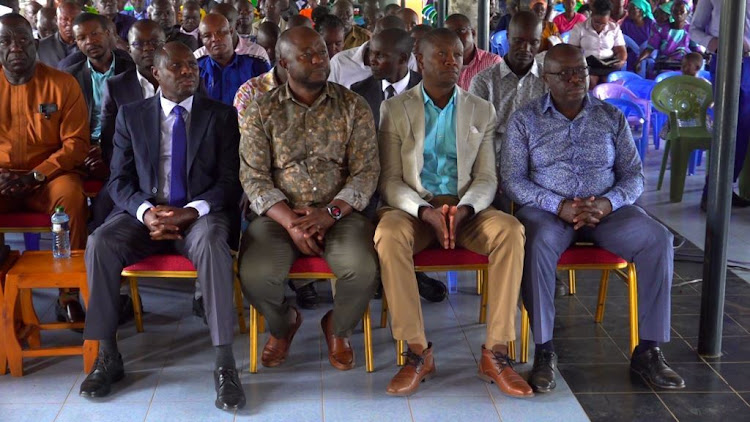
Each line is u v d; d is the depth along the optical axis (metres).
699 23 5.48
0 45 3.67
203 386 3.12
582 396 3.03
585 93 3.36
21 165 3.81
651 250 3.07
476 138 3.37
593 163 3.35
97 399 3.02
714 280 3.26
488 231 3.07
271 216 3.15
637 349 3.21
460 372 3.24
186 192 3.37
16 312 3.34
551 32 7.85
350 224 3.16
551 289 3.11
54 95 3.82
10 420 2.87
